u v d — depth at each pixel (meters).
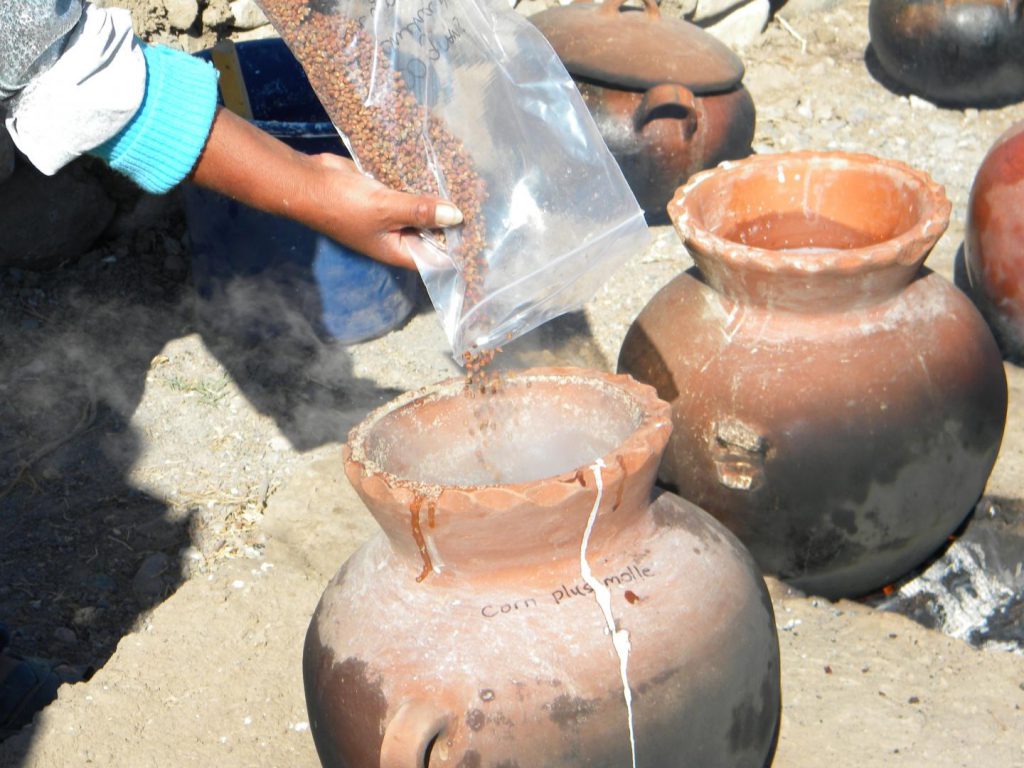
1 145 3.61
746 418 2.37
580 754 1.70
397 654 1.76
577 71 4.16
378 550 1.93
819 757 2.23
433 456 2.03
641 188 4.28
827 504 2.40
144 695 2.49
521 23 2.03
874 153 4.94
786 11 5.83
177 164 1.90
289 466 3.45
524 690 1.69
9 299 3.96
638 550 1.82
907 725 2.29
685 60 4.20
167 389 3.70
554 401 2.03
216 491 3.37
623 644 1.73
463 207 1.97
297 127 3.41
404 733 1.64
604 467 1.71
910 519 2.47
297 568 2.87
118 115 1.81
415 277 3.99
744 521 2.47
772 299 2.38
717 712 1.79
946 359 2.42
